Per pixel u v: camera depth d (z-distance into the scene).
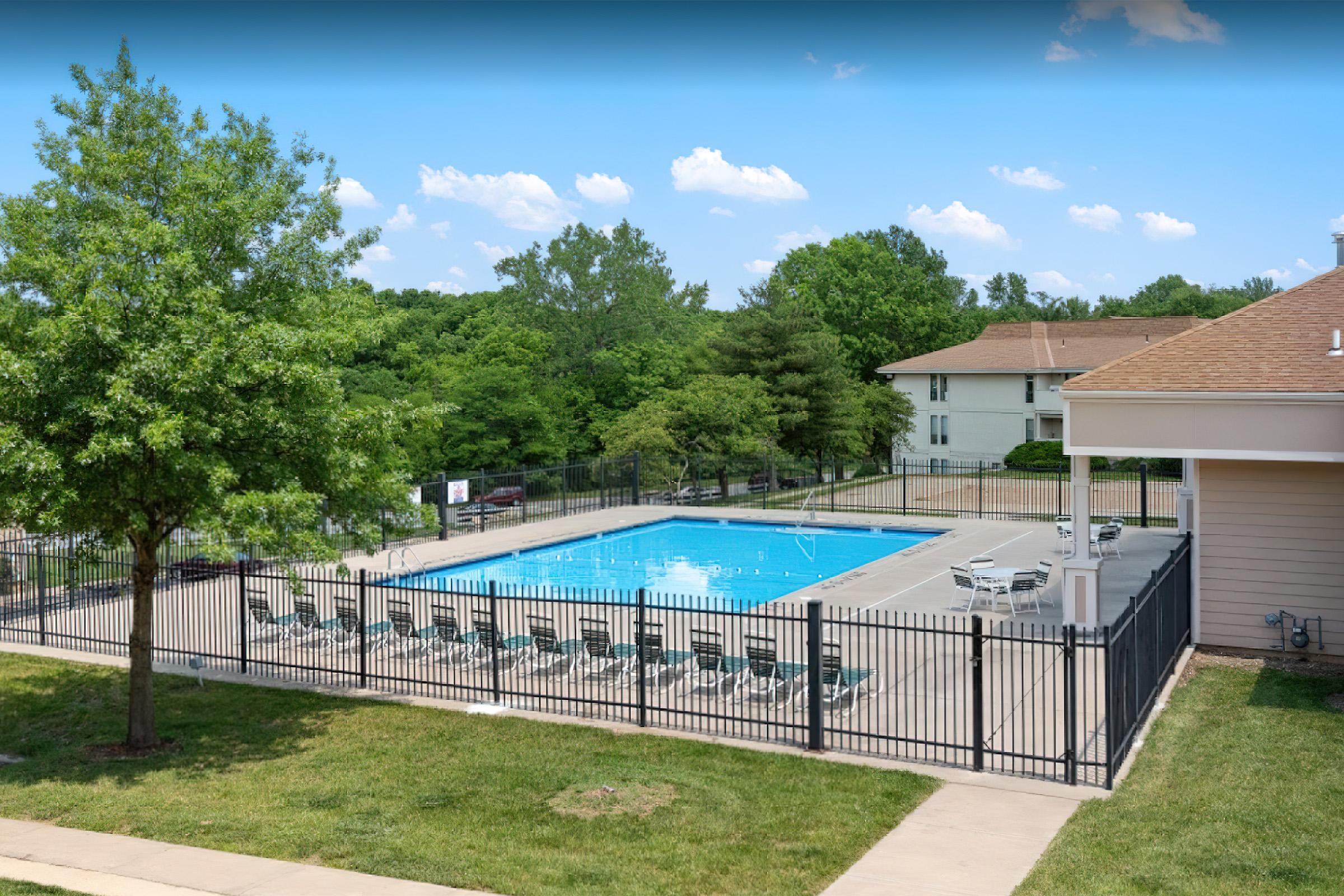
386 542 30.30
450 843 10.85
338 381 15.36
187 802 12.18
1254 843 10.59
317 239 15.88
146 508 14.05
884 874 10.09
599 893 9.65
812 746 13.85
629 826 11.30
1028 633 19.62
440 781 12.77
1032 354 59.16
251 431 13.68
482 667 17.98
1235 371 18.53
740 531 35.06
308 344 14.15
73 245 14.38
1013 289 134.75
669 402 49.22
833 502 39.12
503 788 12.48
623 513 37.19
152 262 14.00
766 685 16.38
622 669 17.17
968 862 10.34
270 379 13.84
